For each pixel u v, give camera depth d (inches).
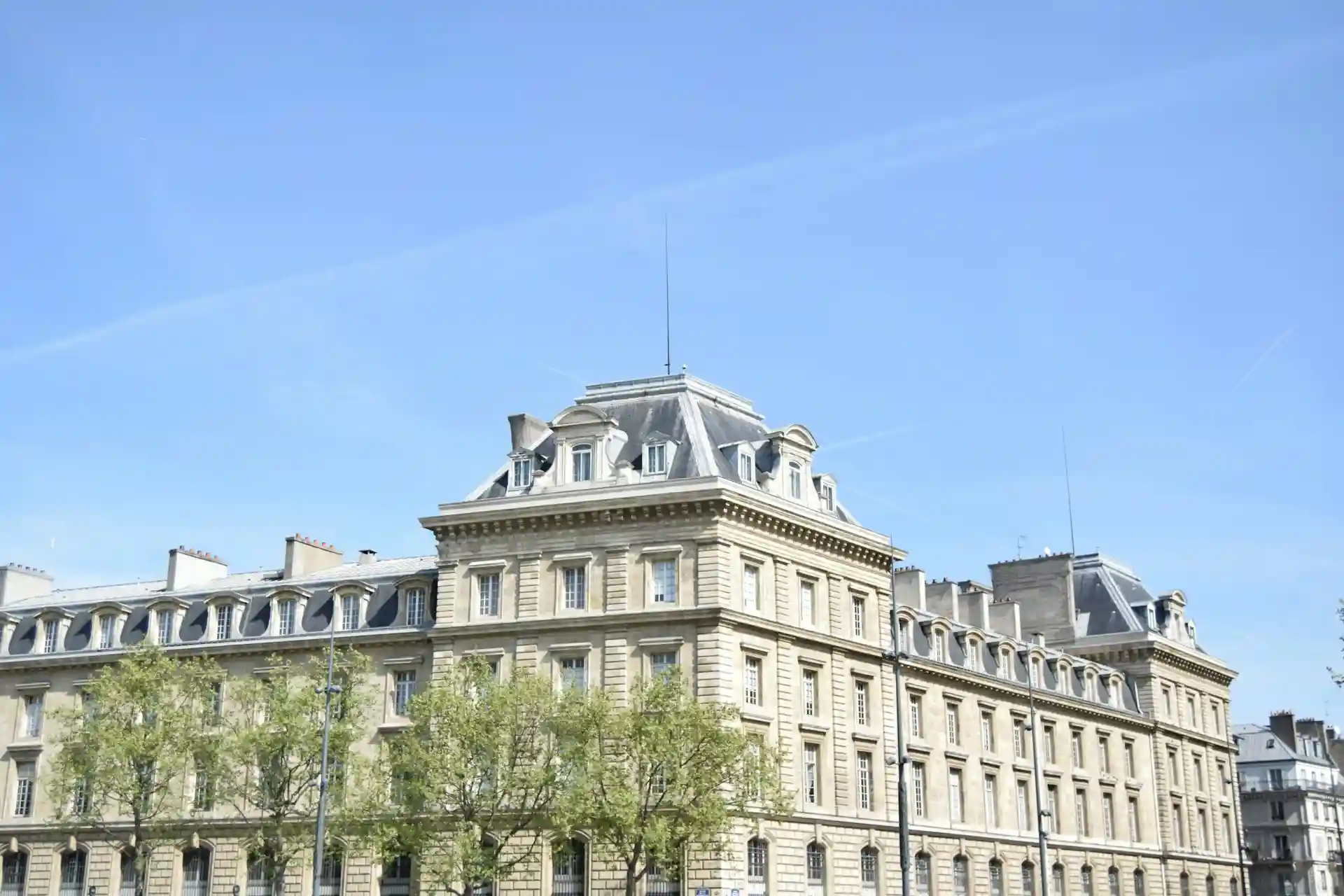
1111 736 4392.2
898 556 3358.8
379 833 2645.2
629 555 2920.8
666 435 3029.0
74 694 3540.8
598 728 2583.7
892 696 3329.2
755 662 2925.7
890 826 3191.4
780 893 2854.3
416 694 2815.0
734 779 2551.7
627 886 2519.7
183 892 3265.3
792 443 3179.1
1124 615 4662.9
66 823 3125.0
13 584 4055.1
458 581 3056.1
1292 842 6245.1
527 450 3125.0
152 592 3882.9
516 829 2640.3
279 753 2869.1
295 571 3619.6
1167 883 4471.0
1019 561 4820.4
